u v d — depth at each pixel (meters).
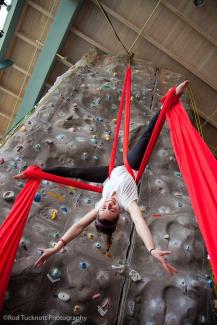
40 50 9.34
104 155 5.16
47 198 4.20
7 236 2.90
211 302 3.71
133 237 4.12
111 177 3.27
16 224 3.02
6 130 11.36
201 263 4.02
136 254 3.95
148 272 3.79
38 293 3.26
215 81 8.92
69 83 6.44
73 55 9.39
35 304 3.20
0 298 2.74
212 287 3.87
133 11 8.51
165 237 4.16
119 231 4.14
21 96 10.30
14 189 4.05
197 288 3.72
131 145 5.66
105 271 3.64
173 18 8.40
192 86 9.24
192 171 2.91
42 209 4.04
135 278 3.69
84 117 5.73
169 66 9.11
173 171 5.50
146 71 8.36
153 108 6.95
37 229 3.77
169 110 3.68
